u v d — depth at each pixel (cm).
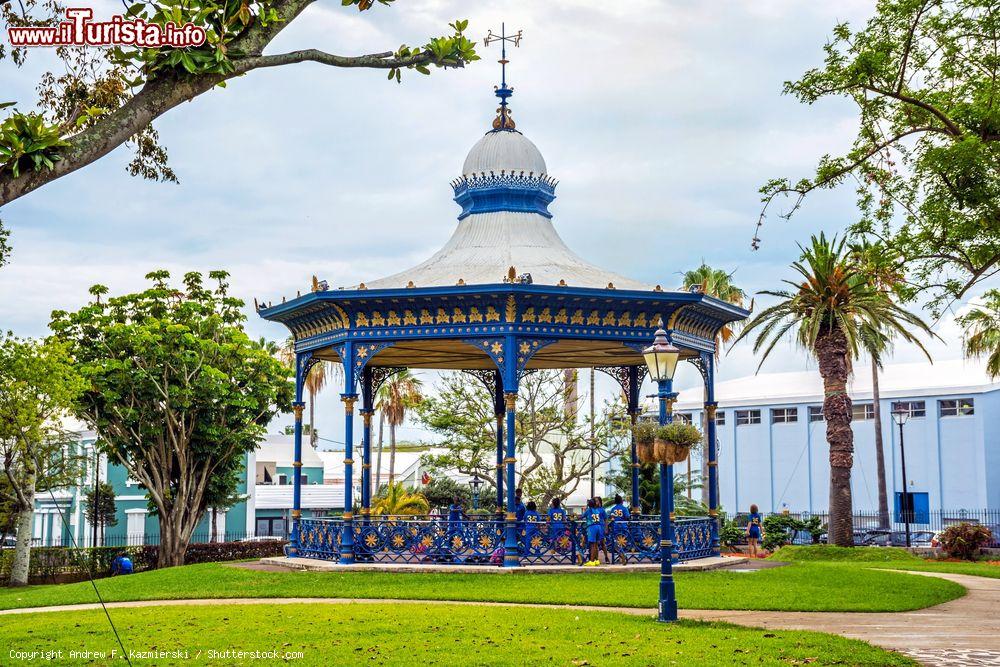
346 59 1095
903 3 2122
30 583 4412
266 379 5000
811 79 2223
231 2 964
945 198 2173
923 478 6238
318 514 6775
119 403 4612
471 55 1154
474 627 1672
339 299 2708
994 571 3155
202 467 4853
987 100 2111
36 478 4291
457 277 2805
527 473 4841
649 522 2683
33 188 859
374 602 2097
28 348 4038
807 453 6612
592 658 1383
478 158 3120
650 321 2753
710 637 1552
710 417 3020
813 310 4278
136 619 1872
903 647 1515
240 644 1547
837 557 3984
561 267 2880
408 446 9994
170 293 4950
